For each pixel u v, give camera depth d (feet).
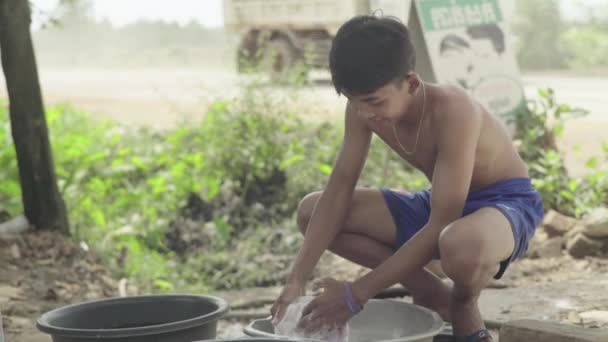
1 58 18.43
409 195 11.42
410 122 10.35
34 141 18.58
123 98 50.11
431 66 21.45
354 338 10.66
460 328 10.40
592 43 74.28
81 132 27.99
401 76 9.32
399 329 10.50
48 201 18.76
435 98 10.19
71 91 56.44
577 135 31.30
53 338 9.63
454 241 9.70
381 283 9.84
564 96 45.60
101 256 19.03
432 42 21.31
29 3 18.40
